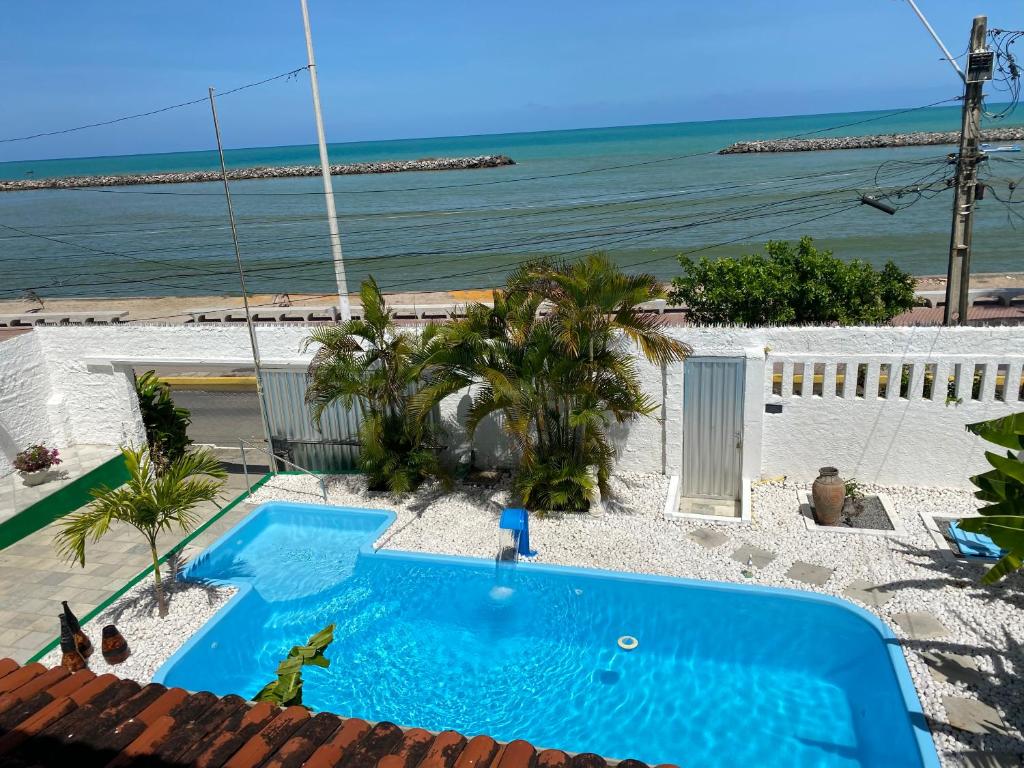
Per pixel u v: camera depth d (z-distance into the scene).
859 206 49.47
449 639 9.52
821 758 7.41
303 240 53.28
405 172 111.56
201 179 114.56
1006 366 10.94
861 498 11.42
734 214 48.44
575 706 8.30
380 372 12.28
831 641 8.96
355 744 4.30
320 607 10.27
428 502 12.64
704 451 12.36
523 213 55.25
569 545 10.95
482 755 4.13
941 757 6.72
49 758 4.18
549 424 12.13
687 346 10.95
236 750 4.26
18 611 9.99
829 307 17.61
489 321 11.79
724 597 9.62
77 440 14.84
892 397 11.45
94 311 35.47
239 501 13.10
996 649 8.08
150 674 8.70
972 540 10.02
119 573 10.91
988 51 12.71
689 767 7.40
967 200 13.43
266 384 14.07
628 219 49.06
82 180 119.56
